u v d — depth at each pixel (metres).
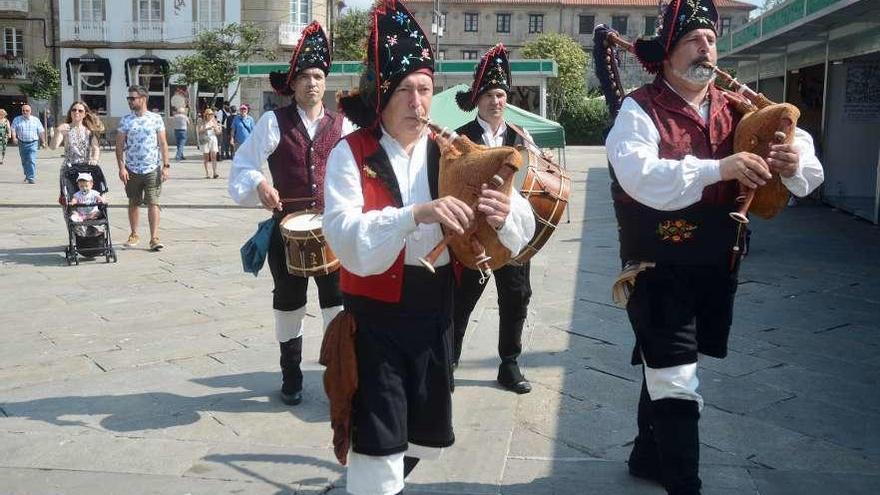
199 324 6.86
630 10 69.25
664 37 3.25
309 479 4.04
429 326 2.95
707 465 4.14
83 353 6.04
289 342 4.98
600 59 3.74
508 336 5.19
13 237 11.37
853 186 14.66
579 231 12.08
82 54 43.34
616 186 3.39
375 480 2.88
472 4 69.62
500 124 5.22
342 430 2.89
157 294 7.95
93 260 9.70
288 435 4.58
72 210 9.45
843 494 3.83
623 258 3.45
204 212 14.12
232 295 7.90
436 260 2.91
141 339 6.41
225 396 5.18
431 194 2.99
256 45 39.78
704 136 3.26
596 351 6.06
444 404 3.00
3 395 5.19
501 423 4.71
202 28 42.44
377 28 2.93
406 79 2.91
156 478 4.05
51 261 9.66
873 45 11.57
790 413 4.83
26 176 19.17
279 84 5.05
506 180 2.75
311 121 4.99
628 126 3.24
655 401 3.32
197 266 9.36
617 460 4.23
